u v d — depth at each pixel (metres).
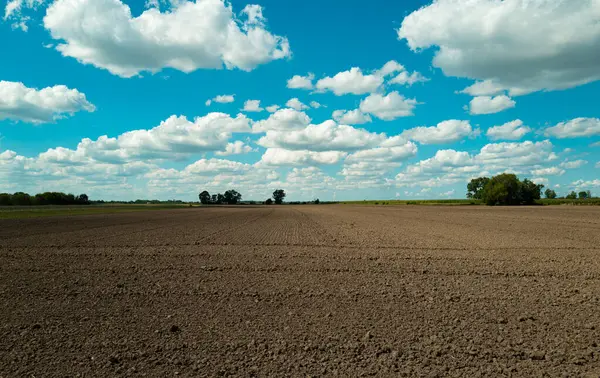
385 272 11.41
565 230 24.67
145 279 10.62
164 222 37.88
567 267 11.95
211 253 15.54
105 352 5.60
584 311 7.35
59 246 18.09
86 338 6.15
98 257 14.77
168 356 5.46
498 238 20.27
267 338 6.12
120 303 8.19
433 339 5.98
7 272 11.76
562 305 7.77
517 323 6.70
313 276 10.91
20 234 24.45
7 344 5.91
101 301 8.36
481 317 7.05
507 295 8.60
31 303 8.22
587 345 5.73
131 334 6.33
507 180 102.44
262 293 8.97
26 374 4.93
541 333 6.22
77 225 33.25
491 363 5.18
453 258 13.85
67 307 7.90
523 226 28.22
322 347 5.71
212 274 11.30
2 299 8.55
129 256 14.95
